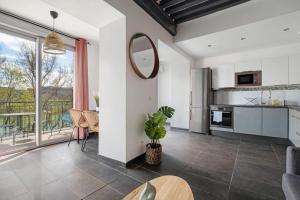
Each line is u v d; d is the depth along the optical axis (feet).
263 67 12.82
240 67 13.79
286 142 11.32
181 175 6.85
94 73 13.83
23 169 7.29
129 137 7.80
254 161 8.36
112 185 6.07
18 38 9.83
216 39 11.18
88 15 7.38
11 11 8.42
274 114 11.66
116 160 7.93
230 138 13.19
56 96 13.29
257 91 13.99
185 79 16.02
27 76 11.12
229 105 13.57
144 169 7.41
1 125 10.72
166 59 15.37
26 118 11.80
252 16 8.70
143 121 8.76
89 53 13.39
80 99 12.23
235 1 8.27
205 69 14.73
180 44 12.25
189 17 10.18
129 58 7.73
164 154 9.32
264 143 11.77
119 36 7.72
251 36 10.62
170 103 18.70
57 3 6.43
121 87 7.70
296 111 9.59
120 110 7.75
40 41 10.27
